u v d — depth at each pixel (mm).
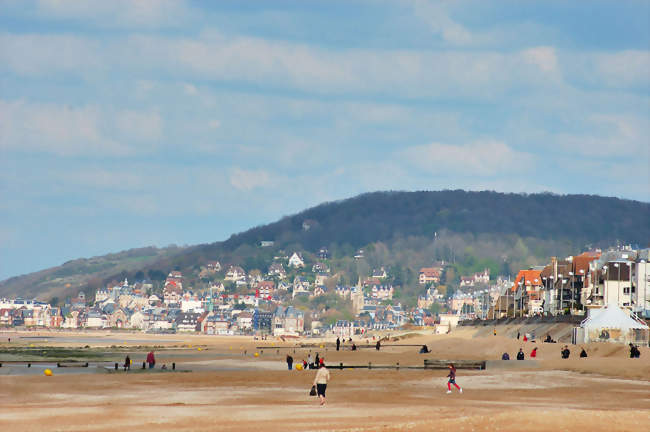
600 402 143500
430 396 152625
